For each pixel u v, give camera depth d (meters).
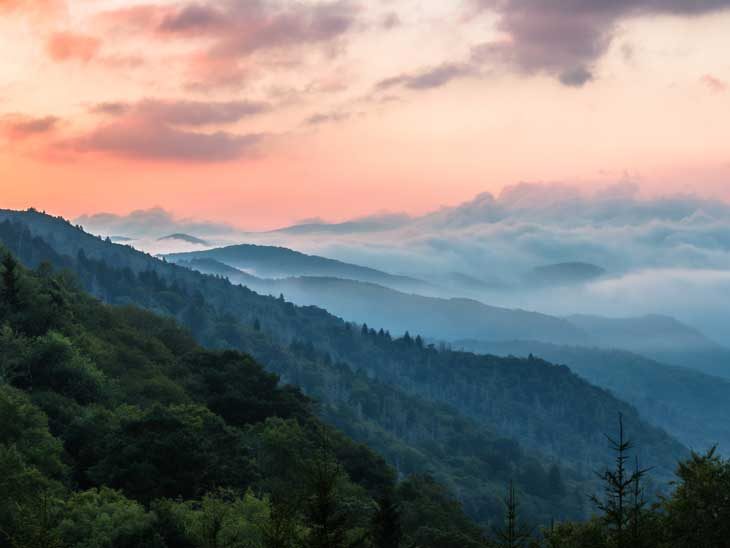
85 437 76.25
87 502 56.62
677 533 37.75
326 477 36.12
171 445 70.50
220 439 81.81
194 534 54.84
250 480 77.75
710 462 39.78
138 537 53.75
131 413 81.25
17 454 55.84
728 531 37.31
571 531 40.47
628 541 35.25
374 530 57.25
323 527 34.53
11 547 47.38
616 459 35.19
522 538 37.50
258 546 51.62
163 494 67.88
